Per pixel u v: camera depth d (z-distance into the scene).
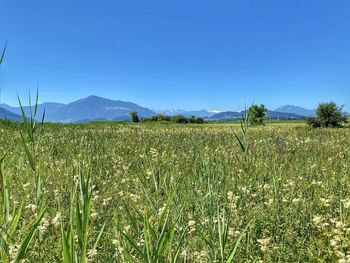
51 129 25.33
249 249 4.32
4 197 3.35
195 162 9.07
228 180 6.91
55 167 8.99
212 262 3.34
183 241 3.77
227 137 19.08
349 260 3.81
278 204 5.66
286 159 10.77
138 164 9.77
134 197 6.00
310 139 18.94
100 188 7.23
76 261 2.52
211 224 3.88
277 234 4.80
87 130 25.22
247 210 5.43
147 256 2.68
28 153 3.64
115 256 3.68
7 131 18.31
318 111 51.22
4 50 2.93
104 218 5.19
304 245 4.53
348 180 7.64
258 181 7.43
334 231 4.42
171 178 4.90
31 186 6.36
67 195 5.75
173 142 16.09
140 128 32.66
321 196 6.56
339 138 19.53
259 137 19.09
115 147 14.44
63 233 2.48
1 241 2.84
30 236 2.57
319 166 9.71
